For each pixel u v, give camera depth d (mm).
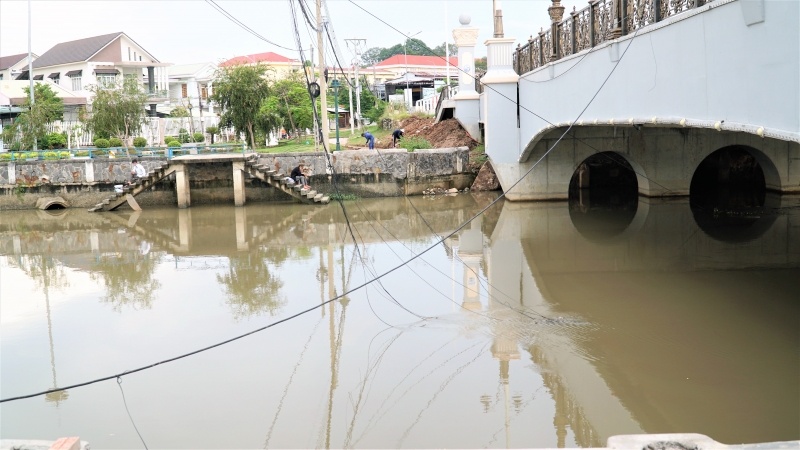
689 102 9891
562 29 16688
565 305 10711
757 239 15297
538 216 20219
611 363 8156
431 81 56312
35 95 41594
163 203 26812
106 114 34750
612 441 3957
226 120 35406
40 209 27750
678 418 6613
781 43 7535
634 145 22172
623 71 12406
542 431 6512
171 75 57781
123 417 7309
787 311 9906
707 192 24094
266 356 9016
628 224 18141
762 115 7992
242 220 22672
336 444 6445
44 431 7062
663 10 10805
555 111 17188
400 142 31094
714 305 10336
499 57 22344
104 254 17500
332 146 33938
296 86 41125
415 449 6273
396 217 21953
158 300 12414
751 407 6785
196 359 9039
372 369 8352
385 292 12156
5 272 15508
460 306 10992
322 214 23328
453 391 7555
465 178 27797
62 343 10102
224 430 6855
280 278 13727
